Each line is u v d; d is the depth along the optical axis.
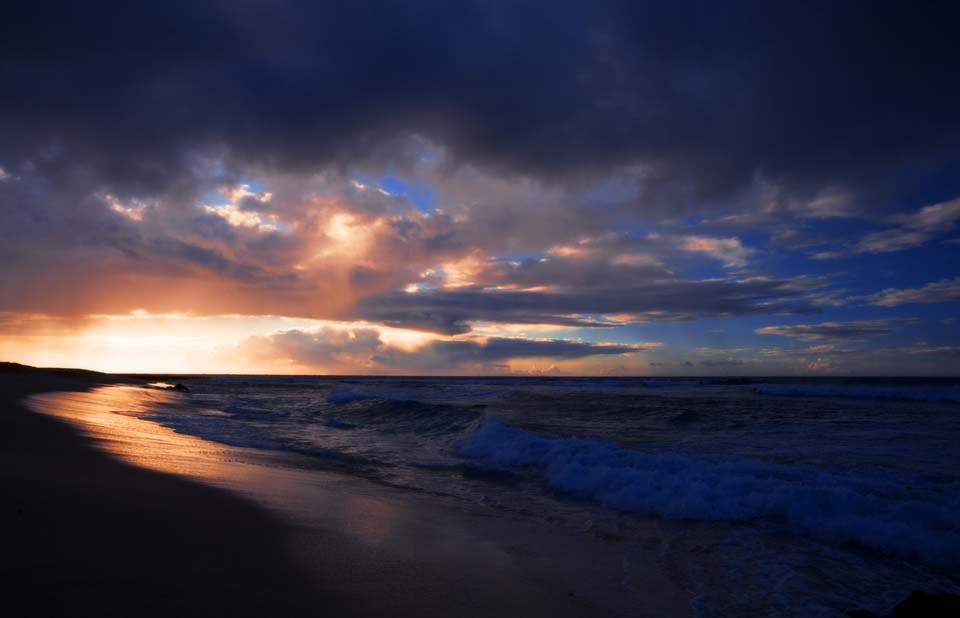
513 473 10.29
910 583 5.17
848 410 19.00
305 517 6.12
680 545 6.25
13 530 4.41
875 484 8.15
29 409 14.16
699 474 8.89
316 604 3.75
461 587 4.46
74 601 3.26
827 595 4.86
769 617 4.37
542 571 5.18
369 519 6.40
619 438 13.19
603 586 4.91
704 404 22.05
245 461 9.99
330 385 60.41
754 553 5.98
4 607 3.07
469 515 7.25
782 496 7.54
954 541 5.98
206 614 3.33
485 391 37.22
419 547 5.49
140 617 3.15
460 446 13.52
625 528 6.91
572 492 8.84
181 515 5.50
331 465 10.69
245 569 4.23
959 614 3.96
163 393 33.38
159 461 8.66
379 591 4.18
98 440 10.18
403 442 14.45
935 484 8.27
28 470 6.70
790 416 17.34
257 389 49.47
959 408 19.58
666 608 4.48
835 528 6.60
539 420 17.14
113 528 4.78
